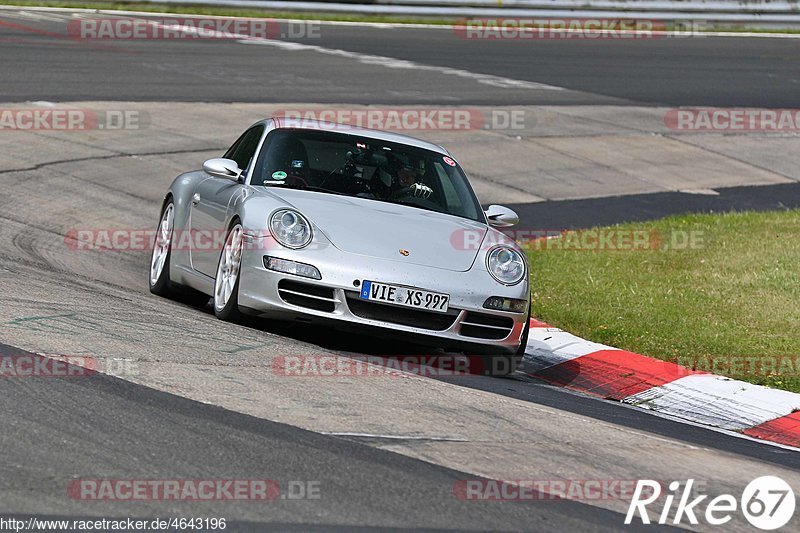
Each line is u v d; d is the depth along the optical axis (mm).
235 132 58969
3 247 33781
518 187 56688
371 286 24828
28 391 18625
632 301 35031
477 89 77250
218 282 27391
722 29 112125
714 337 31219
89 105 60250
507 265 26531
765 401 26531
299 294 24922
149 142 55000
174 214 31453
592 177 60594
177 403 18969
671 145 69312
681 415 25812
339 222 26125
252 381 21016
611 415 23891
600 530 15617
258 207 26297
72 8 92875
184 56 77438
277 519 14477
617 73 87750
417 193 28922
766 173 65500
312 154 29109
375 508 15227
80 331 23031
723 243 44250
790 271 39250
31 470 15266
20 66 67250
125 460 16047
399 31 97875
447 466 17500
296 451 17219
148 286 33219
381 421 19531
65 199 43750
